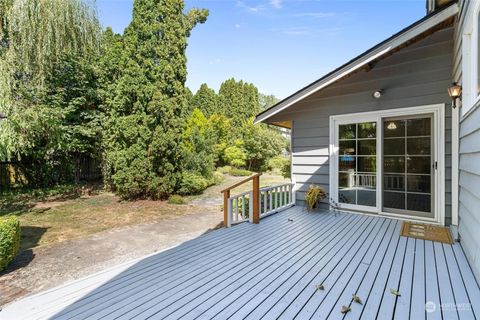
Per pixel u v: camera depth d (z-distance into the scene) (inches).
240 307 78.5
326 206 207.0
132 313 76.4
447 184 154.4
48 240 179.2
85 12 275.0
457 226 144.1
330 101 202.4
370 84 183.3
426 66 161.6
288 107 217.3
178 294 86.7
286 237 143.6
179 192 350.9
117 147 328.8
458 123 143.6
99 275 101.7
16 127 247.4
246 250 125.6
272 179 561.3
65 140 326.6
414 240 134.1
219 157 682.8
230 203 170.1
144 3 318.0
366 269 102.4
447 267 102.4
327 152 205.2
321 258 114.1
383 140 180.9
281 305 79.2
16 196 330.3
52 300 84.1
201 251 125.0
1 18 238.8
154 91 319.0
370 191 187.2
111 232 197.3
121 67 328.8
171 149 326.6
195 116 652.1
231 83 809.5
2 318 75.2
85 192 366.9
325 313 74.8
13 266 135.7
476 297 81.2
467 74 110.3
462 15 111.1
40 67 261.7
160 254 122.2
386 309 76.1
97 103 377.1
